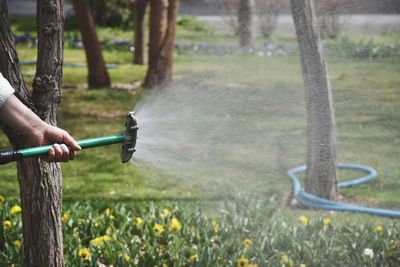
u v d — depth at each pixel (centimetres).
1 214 941
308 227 926
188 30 4106
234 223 930
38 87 646
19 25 4588
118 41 3903
